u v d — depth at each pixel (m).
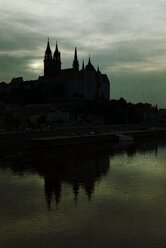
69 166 89.06
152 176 76.81
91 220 46.44
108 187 65.56
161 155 114.31
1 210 50.69
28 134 132.25
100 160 100.81
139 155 113.75
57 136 146.00
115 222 45.72
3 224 44.88
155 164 94.56
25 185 66.81
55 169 84.06
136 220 46.44
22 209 51.16
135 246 38.28
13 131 141.25
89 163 94.69
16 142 119.19
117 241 39.62
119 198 57.56
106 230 42.97
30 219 46.78
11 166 86.81
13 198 57.34
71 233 41.91
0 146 111.50
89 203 54.53
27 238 40.44
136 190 63.16
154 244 38.81
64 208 51.91
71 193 60.91
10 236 41.00
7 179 72.06
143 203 54.44
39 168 84.94
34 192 61.38
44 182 69.50
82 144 145.00
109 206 52.94
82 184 68.12
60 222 45.75
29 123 196.62
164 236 41.06
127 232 42.22
